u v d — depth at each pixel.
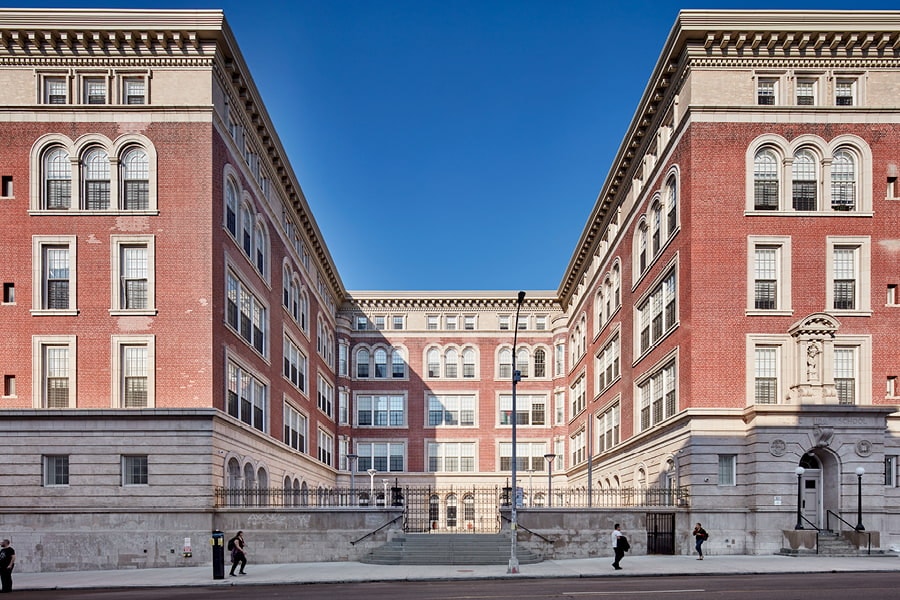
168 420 32.22
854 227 35.62
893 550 32.81
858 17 35.22
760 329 34.97
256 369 40.75
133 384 32.88
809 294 35.25
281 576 27.28
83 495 31.80
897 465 35.00
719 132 35.78
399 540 34.31
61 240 33.22
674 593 20.91
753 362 34.78
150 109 33.72
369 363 73.75
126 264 33.53
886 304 35.34
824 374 34.06
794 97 36.25
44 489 31.77
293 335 50.97
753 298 35.09
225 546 32.75
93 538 31.58
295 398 51.72
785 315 35.06
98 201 33.62
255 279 41.03
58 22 33.00
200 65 34.03
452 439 72.38
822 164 35.81
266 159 43.88
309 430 56.78
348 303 74.44
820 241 35.50
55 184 33.72
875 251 35.56
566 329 72.06
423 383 73.31
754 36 35.62
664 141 41.00
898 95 36.09
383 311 74.69
